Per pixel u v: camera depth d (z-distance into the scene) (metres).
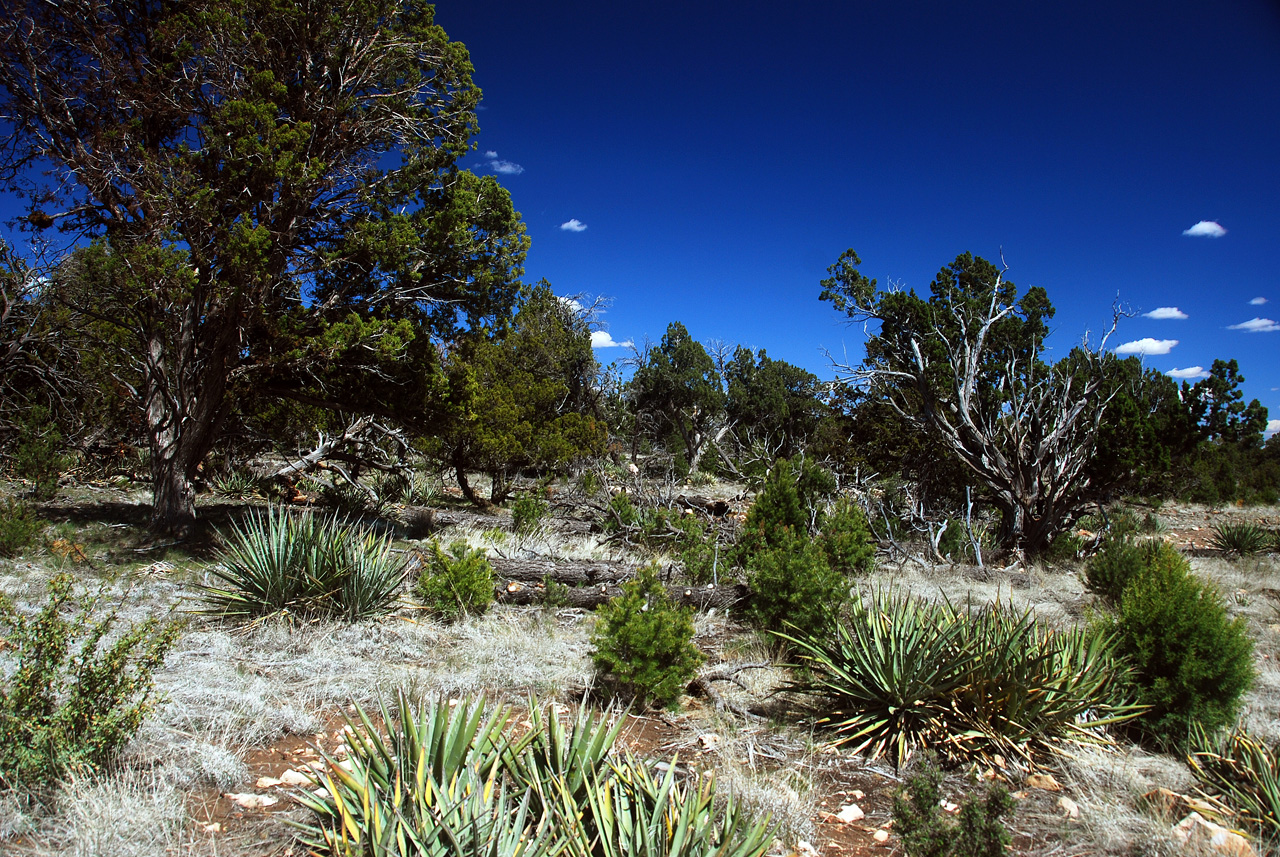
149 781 3.63
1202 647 4.97
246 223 10.39
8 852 2.93
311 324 11.88
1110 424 15.17
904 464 19.42
